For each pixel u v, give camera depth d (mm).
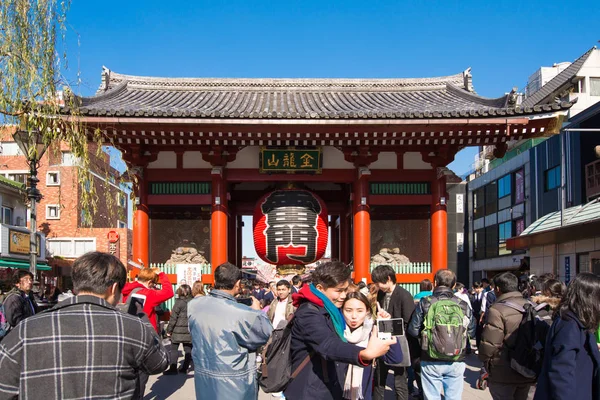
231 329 5168
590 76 31562
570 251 19000
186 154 16219
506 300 6387
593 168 24406
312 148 15883
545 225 21953
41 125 11453
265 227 15648
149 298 8062
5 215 29922
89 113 13430
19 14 10320
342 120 14062
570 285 4836
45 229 34906
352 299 4863
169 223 16500
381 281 8383
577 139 25969
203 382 5207
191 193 16172
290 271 16016
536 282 7215
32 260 13008
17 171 34750
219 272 5672
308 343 4473
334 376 4641
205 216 16547
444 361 6898
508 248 23703
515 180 37062
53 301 17656
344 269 4938
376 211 16875
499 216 40125
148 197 16078
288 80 20703
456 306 6883
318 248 15766
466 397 9836
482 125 14359
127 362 3562
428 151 16266
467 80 19938
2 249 26531
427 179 16438
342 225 19844
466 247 47312
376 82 20734
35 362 3361
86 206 11898
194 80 20469
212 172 15688
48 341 3395
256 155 16359
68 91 11680
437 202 16219
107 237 35656
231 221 19734
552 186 29922
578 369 4602
